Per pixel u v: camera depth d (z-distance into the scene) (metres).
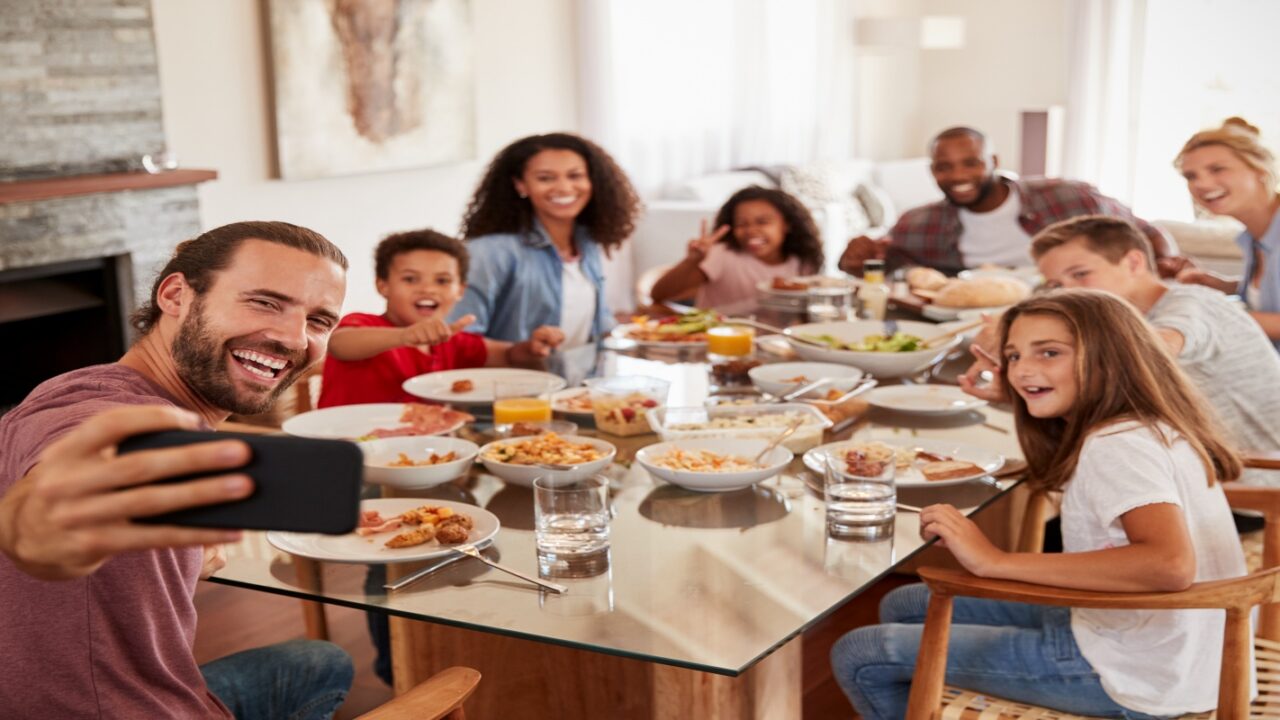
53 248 4.12
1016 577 1.55
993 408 2.30
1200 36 8.24
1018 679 1.70
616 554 1.57
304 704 1.69
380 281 2.72
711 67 7.66
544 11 6.50
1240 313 2.41
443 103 5.83
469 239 3.15
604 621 1.36
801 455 2.01
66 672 1.16
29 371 4.63
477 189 3.15
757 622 1.36
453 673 1.35
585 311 3.22
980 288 3.19
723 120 7.83
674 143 7.45
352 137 5.41
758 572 1.51
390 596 1.44
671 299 3.74
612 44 6.79
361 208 5.59
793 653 1.89
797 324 3.13
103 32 4.29
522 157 3.03
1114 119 8.62
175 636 1.23
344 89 5.34
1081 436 1.75
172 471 0.71
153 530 0.72
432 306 2.68
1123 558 1.52
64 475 0.71
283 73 5.07
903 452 1.95
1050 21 9.30
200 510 0.72
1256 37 8.05
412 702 1.29
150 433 0.75
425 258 2.65
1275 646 1.78
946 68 9.86
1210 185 3.05
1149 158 8.55
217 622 2.88
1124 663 1.63
